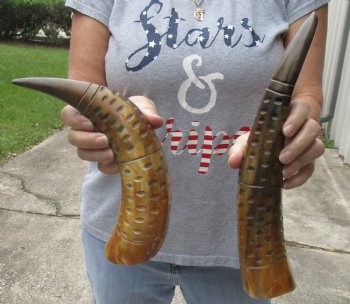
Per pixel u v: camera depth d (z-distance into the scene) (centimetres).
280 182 83
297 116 80
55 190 361
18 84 82
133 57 103
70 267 268
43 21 1270
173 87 103
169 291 132
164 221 87
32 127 528
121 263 89
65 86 84
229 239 113
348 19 484
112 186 116
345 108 458
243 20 102
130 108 85
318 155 86
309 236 302
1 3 1231
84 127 87
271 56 102
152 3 104
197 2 103
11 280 255
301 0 104
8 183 370
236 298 122
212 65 101
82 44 108
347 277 264
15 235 297
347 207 343
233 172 109
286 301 242
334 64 517
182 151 107
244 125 105
